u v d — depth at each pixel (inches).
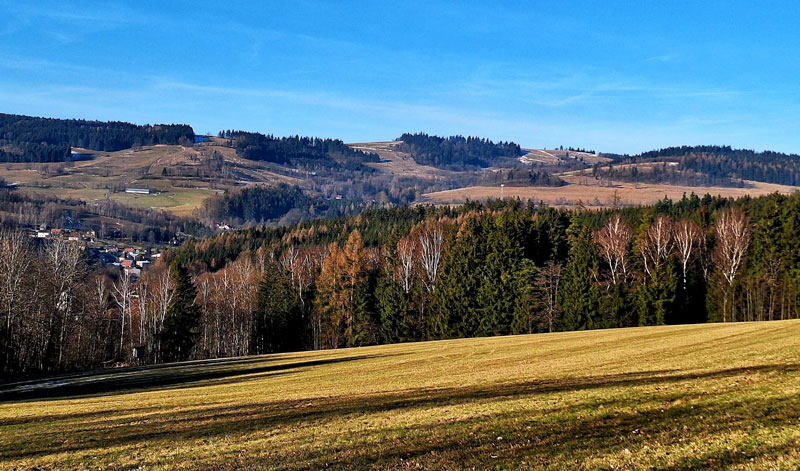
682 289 2910.9
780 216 2876.5
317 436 729.0
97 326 2810.0
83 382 1764.3
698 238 3314.5
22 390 1625.2
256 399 1099.3
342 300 3277.6
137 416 973.8
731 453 519.2
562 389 892.6
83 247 2765.7
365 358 1935.3
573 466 531.8
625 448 564.4
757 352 1091.3
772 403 660.7
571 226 3619.6
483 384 1048.2
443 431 695.1
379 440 682.8
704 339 1489.9
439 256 3580.2
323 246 5334.6
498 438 642.2
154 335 2908.5
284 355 2507.4
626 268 3147.1
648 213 3767.2
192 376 1748.3
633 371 1021.2
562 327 2886.3
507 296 2960.1
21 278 2183.8
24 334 2292.1
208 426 843.4
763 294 2817.4
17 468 671.1
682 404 706.8
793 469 465.4
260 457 650.8
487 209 6279.5
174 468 634.2
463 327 3011.8
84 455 712.4
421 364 1572.3
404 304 3196.4
